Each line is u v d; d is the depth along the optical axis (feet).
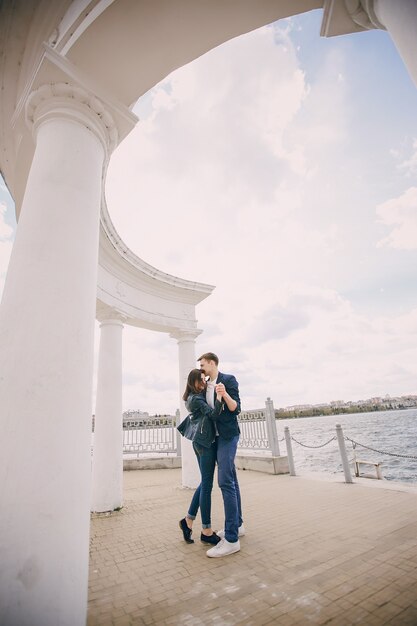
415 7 5.85
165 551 10.65
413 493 15.89
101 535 12.87
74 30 8.39
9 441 5.27
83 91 8.44
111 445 18.08
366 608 6.47
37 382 5.73
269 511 14.55
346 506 14.47
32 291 6.29
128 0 7.95
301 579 7.93
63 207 7.21
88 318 6.91
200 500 11.27
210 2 8.49
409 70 6.12
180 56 9.59
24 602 4.59
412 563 8.30
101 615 6.85
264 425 29.71
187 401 11.71
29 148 10.33
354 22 8.71
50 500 5.25
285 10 9.12
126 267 20.97
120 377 19.84
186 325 25.79
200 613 6.75
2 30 9.38
